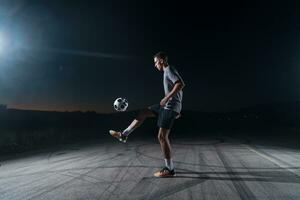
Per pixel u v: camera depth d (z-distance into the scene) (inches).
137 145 408.2
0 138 504.1
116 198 158.7
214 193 162.6
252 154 296.2
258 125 884.6
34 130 680.4
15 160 323.6
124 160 277.4
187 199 153.6
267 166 231.1
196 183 183.9
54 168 252.5
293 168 222.4
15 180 213.3
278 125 861.8
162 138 201.3
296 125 781.3
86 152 352.2
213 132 633.6
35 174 231.0
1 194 177.3
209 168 228.4
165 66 204.2
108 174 215.9
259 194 159.0
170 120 198.7
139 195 162.4
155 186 179.3
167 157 203.3
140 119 205.9
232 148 351.3
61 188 183.3
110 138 538.6
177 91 192.2
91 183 191.6
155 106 206.2
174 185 180.2
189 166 238.1
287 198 151.6
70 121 1061.8
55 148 419.2
